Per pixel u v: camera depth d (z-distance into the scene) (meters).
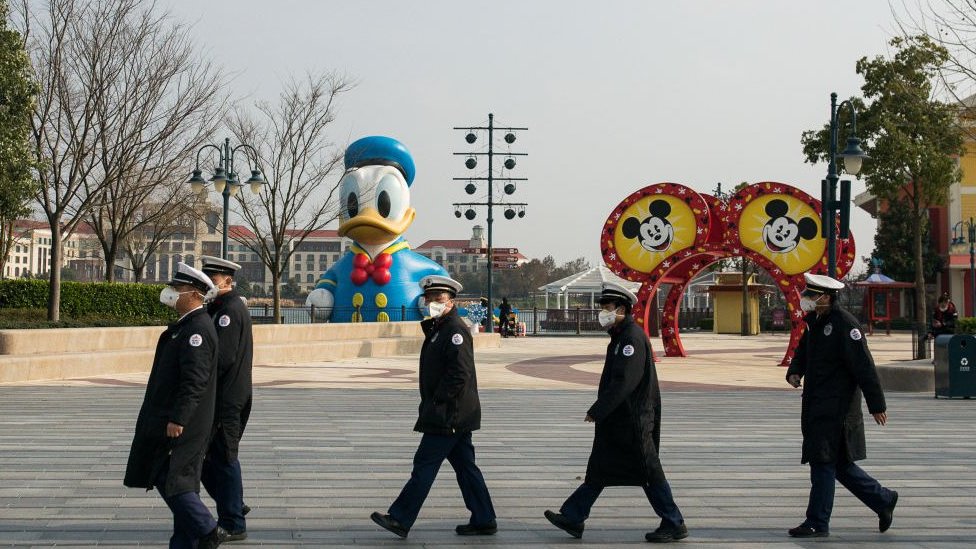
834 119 22.69
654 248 27.81
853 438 7.42
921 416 15.51
